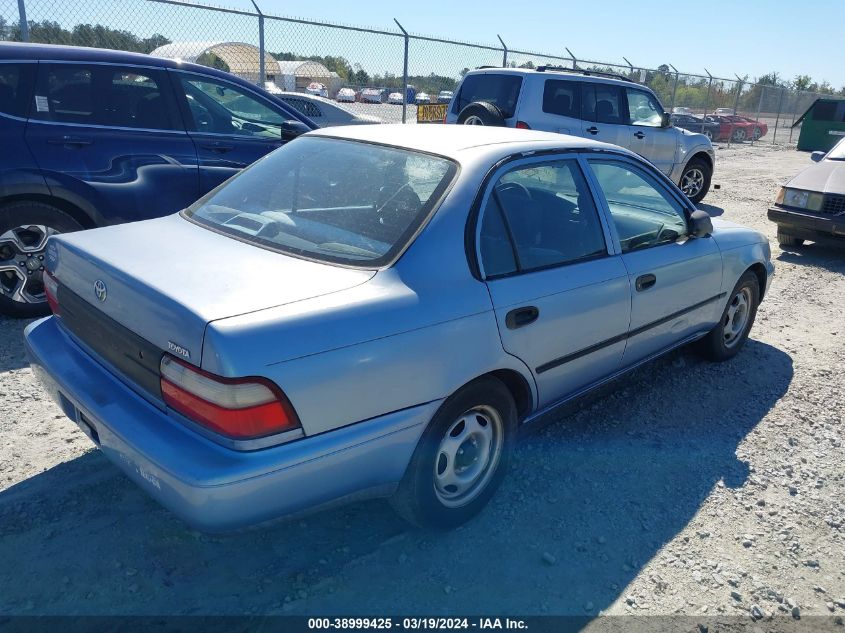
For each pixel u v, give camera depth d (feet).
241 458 6.97
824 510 10.72
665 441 12.46
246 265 8.33
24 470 10.37
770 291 22.50
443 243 8.78
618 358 12.00
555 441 12.27
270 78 36.47
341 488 7.85
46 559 8.64
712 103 84.02
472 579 8.82
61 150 15.51
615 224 11.78
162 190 16.96
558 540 9.64
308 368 7.20
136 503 9.82
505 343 9.29
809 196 26.61
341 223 9.19
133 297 7.74
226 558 8.91
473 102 32.27
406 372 8.06
